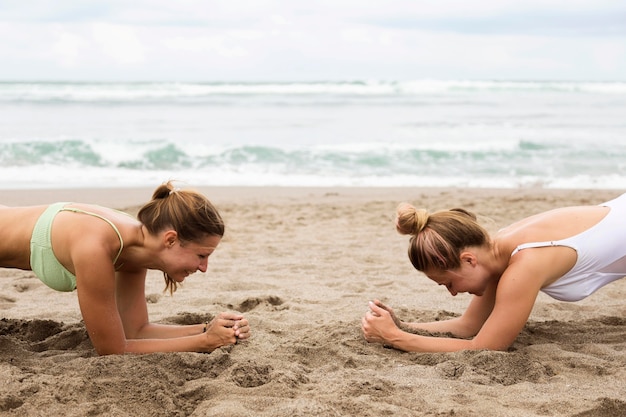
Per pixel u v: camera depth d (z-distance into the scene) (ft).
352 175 40.63
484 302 12.34
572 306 15.29
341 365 10.97
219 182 38.22
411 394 9.48
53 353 11.34
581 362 10.93
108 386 9.33
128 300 11.84
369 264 20.12
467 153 47.80
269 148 47.75
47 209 10.73
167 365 10.32
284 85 99.96
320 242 23.31
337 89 98.94
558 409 8.97
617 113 73.82
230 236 24.18
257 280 17.98
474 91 103.71
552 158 46.03
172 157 44.88
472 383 9.89
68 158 43.60
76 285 10.64
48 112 66.85
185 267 10.76
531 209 29.60
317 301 15.62
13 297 16.05
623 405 9.05
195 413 8.71
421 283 17.78
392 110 76.28
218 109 74.02
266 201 31.58
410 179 39.50
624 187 37.42
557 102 86.69
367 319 11.84
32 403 8.71
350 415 8.65
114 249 10.42
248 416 8.43
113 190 33.73
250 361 10.46
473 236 11.06
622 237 11.18
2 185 35.17
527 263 10.93
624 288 17.15
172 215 10.43
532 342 12.33
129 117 64.90
